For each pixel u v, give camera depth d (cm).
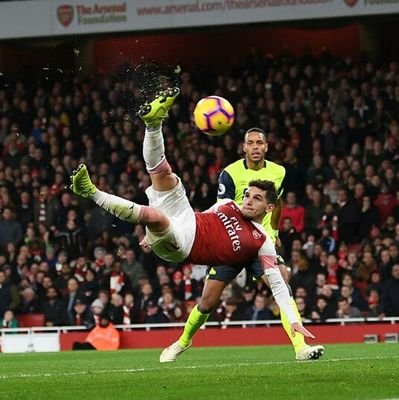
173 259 1320
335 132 3497
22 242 3278
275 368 1463
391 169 3253
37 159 3584
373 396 1045
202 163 3409
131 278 2983
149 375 1375
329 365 1502
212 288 1634
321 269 2889
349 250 3056
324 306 2730
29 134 3722
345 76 3712
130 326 2739
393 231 3062
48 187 3472
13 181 3509
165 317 2805
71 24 3569
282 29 4144
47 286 2966
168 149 3569
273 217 1725
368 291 2809
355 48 4097
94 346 2711
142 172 3475
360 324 2723
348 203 3117
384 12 3444
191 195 3316
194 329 1703
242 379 1265
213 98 1515
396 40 4050
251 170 1738
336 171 3325
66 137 3681
